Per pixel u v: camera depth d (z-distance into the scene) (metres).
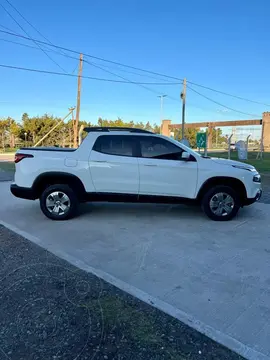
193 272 3.53
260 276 3.44
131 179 5.58
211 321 2.59
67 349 2.24
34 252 4.12
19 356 2.16
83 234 4.90
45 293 3.03
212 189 5.62
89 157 5.58
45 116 52.88
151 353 2.21
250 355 2.20
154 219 5.80
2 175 13.23
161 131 44.47
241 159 17.83
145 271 3.55
